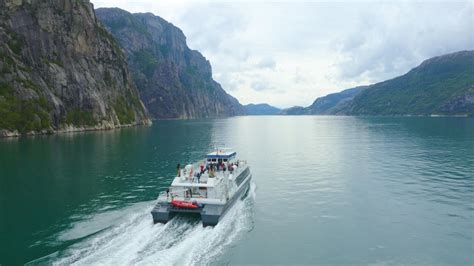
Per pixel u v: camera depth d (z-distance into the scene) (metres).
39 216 33.66
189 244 25.94
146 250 24.78
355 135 132.00
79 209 35.81
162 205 31.42
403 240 28.47
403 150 81.81
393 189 44.66
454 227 31.08
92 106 156.88
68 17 164.38
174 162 65.88
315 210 36.28
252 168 62.53
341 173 56.09
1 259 24.27
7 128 114.06
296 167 62.94
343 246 27.38
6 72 124.25
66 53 157.00
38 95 129.88
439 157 69.50
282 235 29.36
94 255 24.12
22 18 142.75
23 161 65.94
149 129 167.50
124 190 43.91
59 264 22.95
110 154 76.06
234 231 29.44
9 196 41.16
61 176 52.56
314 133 150.88
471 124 180.50
